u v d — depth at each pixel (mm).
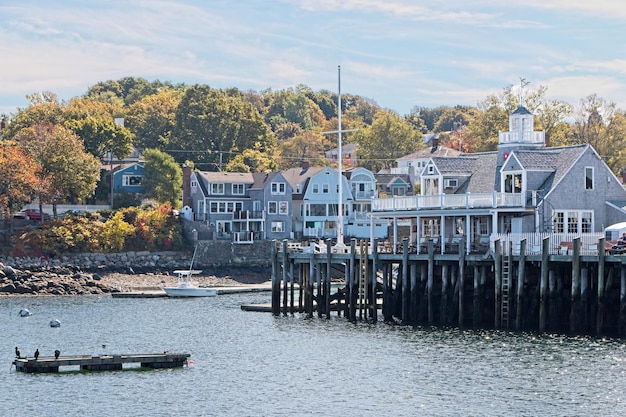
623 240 95375
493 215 108000
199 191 198125
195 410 72562
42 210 194000
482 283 102375
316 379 81875
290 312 121188
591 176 113000
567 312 97750
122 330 110875
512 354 88188
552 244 103438
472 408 72125
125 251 183125
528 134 120812
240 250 190250
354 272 113062
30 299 147500
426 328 103875
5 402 74438
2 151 179750
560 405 72375
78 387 78812
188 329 110875
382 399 75062
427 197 113500
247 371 85188
